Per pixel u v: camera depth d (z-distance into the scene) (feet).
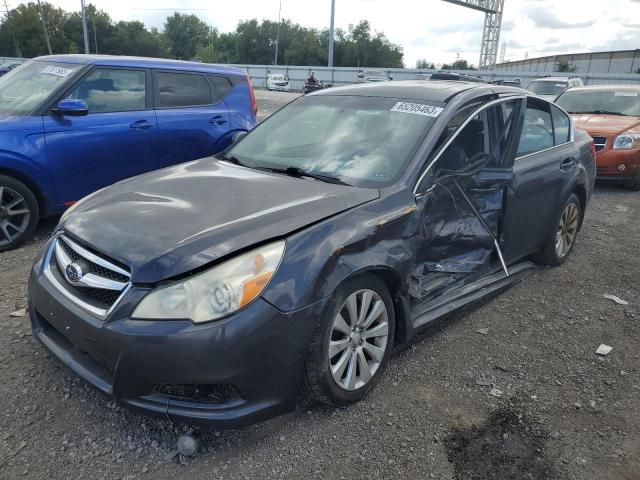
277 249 8.18
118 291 7.89
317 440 8.70
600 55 182.09
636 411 9.72
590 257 17.69
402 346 11.68
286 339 7.97
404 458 8.39
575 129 17.49
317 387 8.68
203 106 21.21
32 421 8.89
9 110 17.08
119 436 8.63
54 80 17.95
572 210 16.48
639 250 18.61
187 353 7.39
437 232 11.22
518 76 131.03
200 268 7.70
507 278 14.14
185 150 20.43
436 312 11.33
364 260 8.95
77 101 16.98
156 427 8.84
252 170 11.43
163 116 19.66
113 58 19.36
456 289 12.41
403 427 9.07
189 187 10.23
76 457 8.17
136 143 18.85
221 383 7.61
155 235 8.27
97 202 10.09
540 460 8.46
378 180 10.37
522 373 10.84
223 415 7.81
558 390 10.30
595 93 32.27
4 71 39.22
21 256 15.92
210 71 21.85
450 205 11.41
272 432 8.84
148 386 7.68
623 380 10.70
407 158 10.67
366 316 9.45
